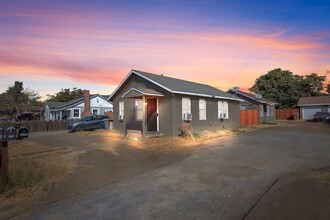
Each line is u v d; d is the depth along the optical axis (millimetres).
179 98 14594
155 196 4734
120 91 18234
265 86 43219
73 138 14422
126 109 16734
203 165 7184
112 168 7207
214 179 5730
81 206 4395
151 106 15414
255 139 13008
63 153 9516
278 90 42062
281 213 3777
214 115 18531
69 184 5766
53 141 13195
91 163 7855
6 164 5562
